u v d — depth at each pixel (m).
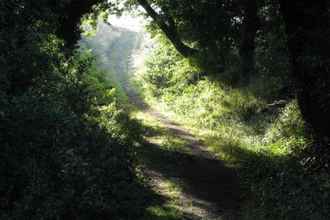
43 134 7.41
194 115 23.28
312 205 9.26
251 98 21.33
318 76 11.73
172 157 14.61
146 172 12.48
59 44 12.53
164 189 11.34
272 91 20.66
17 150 6.99
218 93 24.34
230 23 26.77
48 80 9.53
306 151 12.86
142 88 34.09
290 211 9.26
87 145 8.89
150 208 9.50
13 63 8.18
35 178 6.83
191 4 27.09
